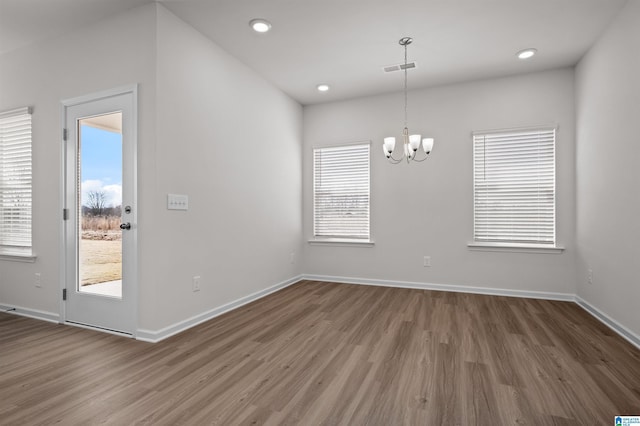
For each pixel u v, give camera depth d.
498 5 2.65
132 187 2.66
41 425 1.55
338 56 3.52
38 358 2.28
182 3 2.61
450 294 4.10
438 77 4.06
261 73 3.93
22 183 3.31
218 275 3.27
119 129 2.74
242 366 2.16
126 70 2.69
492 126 4.09
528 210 3.96
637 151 2.47
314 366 2.16
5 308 3.39
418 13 2.77
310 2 2.62
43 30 2.99
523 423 1.56
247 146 3.73
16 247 3.35
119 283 2.75
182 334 2.73
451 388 1.88
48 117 3.12
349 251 4.80
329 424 1.56
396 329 2.86
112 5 2.62
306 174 5.04
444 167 4.30
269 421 1.58
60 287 3.03
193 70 2.95
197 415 1.63
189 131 2.90
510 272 4.02
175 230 2.76
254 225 3.86
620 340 2.58
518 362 2.21
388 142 3.47
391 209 4.56
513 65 3.73
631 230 2.56
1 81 3.42
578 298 3.65
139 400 1.76
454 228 4.26
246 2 2.60
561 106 3.82
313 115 5.00
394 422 1.58
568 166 3.79
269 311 3.39
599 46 3.11
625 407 1.69
